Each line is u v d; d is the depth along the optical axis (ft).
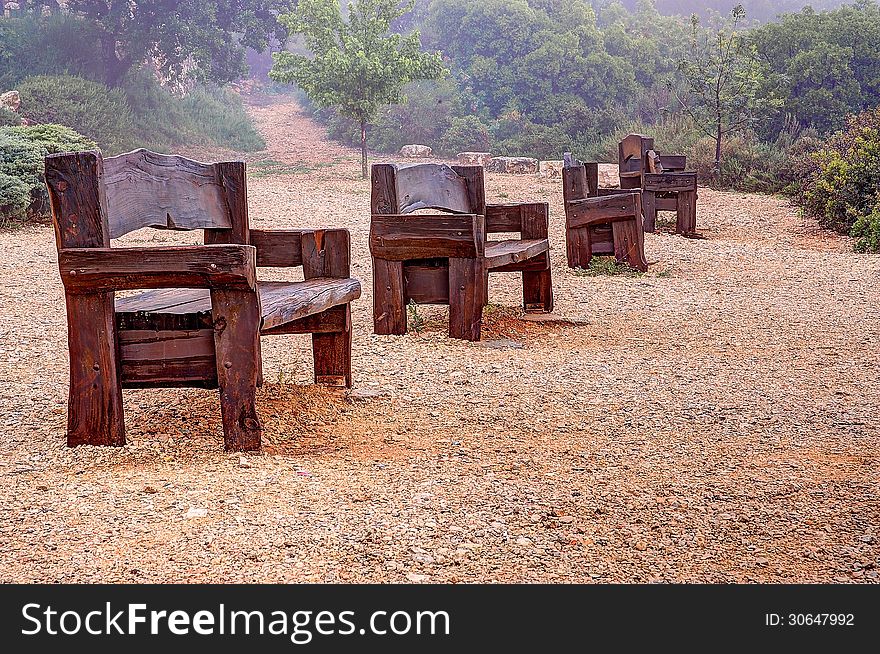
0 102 81.20
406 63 76.18
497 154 113.39
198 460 13.23
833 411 17.38
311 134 126.21
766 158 71.97
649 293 32.07
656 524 11.35
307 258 18.12
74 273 12.94
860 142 49.60
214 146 109.19
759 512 11.86
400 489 12.25
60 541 10.19
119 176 13.44
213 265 12.96
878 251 42.65
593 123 119.65
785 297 31.58
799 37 98.37
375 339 23.07
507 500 11.98
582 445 14.93
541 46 133.08
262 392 16.96
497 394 18.19
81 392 13.65
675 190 47.32
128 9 111.34
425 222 22.98
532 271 27.96
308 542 10.37
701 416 16.90
